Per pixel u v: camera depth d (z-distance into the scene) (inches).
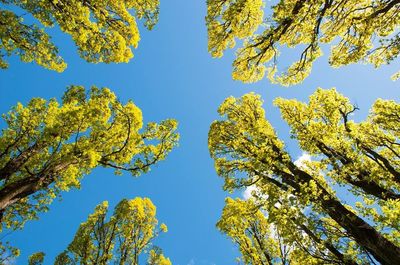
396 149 453.7
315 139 421.7
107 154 343.3
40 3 332.5
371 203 405.4
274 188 338.0
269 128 483.5
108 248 527.5
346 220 297.3
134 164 352.2
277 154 409.4
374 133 458.3
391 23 340.5
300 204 302.4
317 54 376.8
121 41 413.1
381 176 382.3
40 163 364.5
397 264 262.1
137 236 568.7
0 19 324.5
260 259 482.6
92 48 413.7
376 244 274.7
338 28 381.1
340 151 412.5
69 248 537.6
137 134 354.3
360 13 370.3
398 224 271.6
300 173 381.4
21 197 260.4
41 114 363.6
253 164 411.8
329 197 323.6
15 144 345.4
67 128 306.2
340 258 293.0
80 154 313.4
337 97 480.1
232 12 394.9
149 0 431.8
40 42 371.2
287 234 303.7
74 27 360.2
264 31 378.3
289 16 321.4
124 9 405.4
